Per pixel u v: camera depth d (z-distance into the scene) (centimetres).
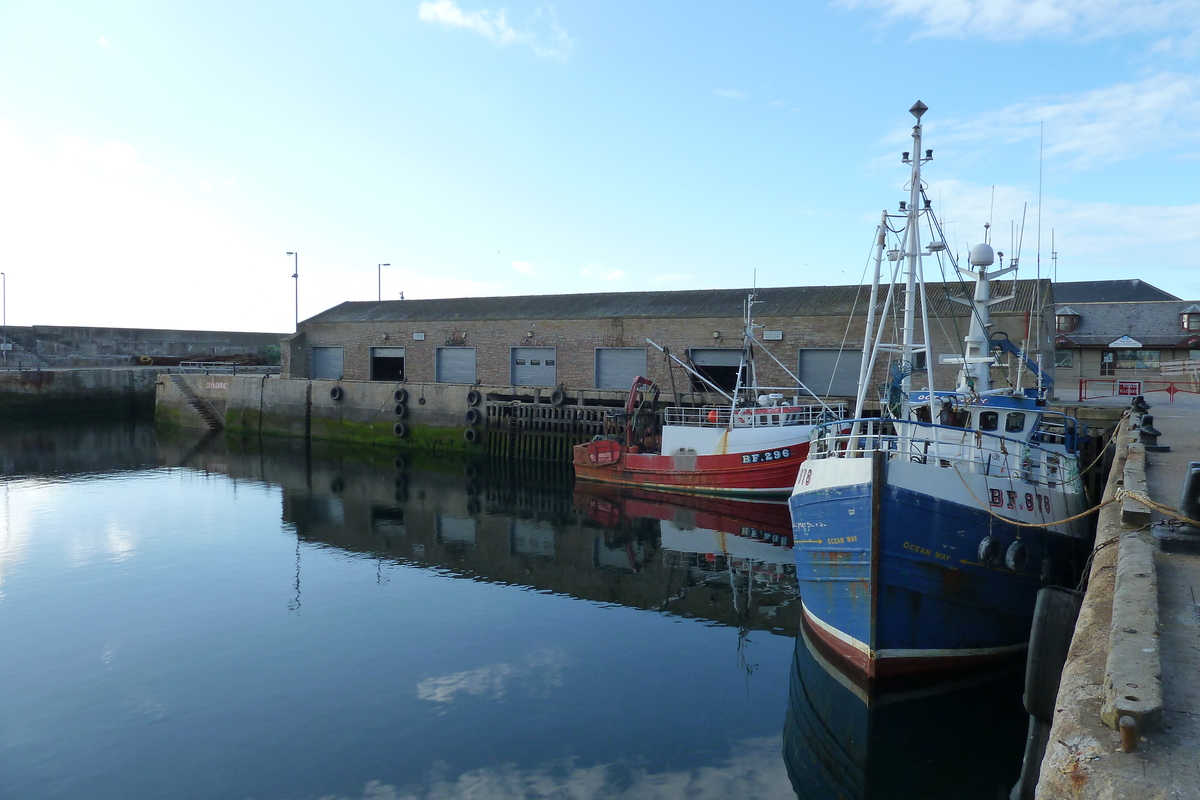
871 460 866
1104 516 721
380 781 709
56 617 1176
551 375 3284
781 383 2756
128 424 4469
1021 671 945
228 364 5306
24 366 4762
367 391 3559
